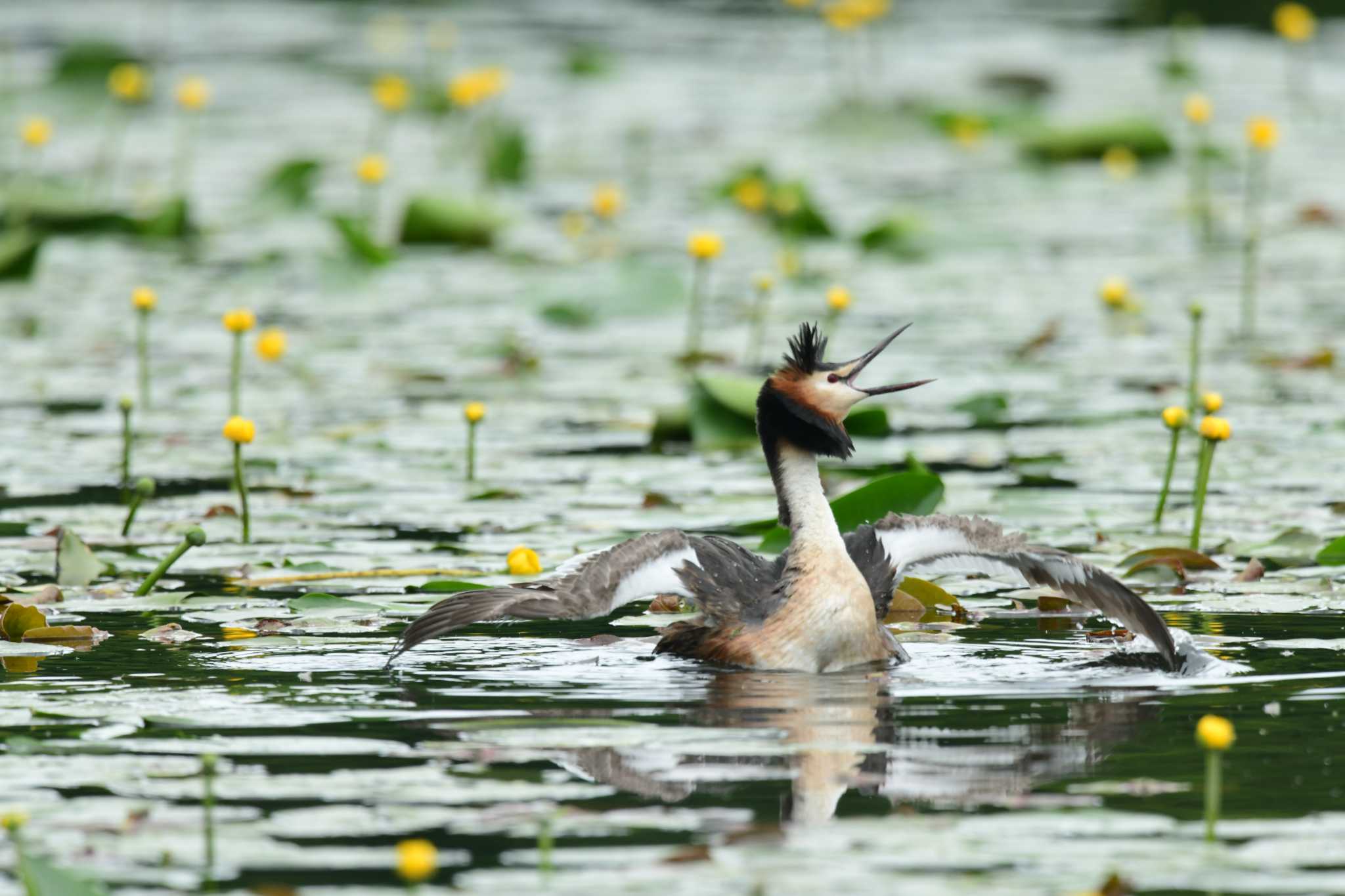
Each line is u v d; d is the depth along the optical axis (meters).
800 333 10.31
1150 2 45.06
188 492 13.73
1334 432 15.25
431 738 7.94
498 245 25.27
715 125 33.72
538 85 37.03
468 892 6.12
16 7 46.44
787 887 6.14
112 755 7.68
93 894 6.06
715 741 7.91
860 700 8.70
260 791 7.18
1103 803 7.03
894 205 27.14
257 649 9.72
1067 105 33.88
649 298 20.44
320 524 12.72
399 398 17.30
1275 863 6.35
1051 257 23.86
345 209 27.23
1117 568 11.33
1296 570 11.49
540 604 9.19
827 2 45.09
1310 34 42.31
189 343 19.59
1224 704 8.50
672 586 9.62
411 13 47.84
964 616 10.77
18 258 22.23
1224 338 19.12
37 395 17.20
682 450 15.24
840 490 13.41
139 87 31.08
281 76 39.03
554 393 17.39
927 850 6.48
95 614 10.48
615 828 6.77
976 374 17.77
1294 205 26.81
